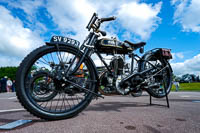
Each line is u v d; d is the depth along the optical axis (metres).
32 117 1.70
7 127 1.27
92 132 1.17
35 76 2.98
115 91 2.42
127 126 1.33
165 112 1.95
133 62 2.71
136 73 2.50
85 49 1.98
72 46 1.83
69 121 1.50
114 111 2.04
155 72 2.78
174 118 1.62
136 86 2.46
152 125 1.36
